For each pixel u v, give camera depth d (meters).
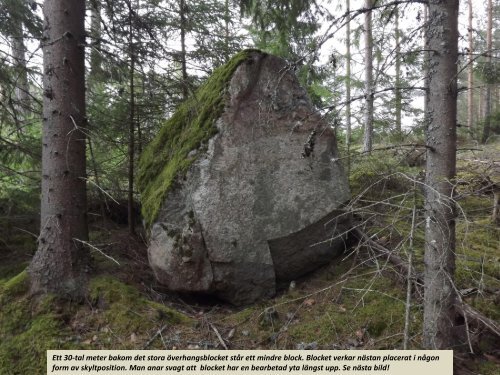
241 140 4.11
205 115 4.19
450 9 2.73
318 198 4.24
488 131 9.35
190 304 4.27
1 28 5.43
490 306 3.58
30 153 5.16
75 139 3.92
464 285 3.87
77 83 3.95
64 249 3.85
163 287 4.33
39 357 3.29
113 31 4.62
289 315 3.74
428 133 2.85
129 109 5.70
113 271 4.40
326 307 3.80
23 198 5.41
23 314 3.59
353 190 5.89
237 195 4.05
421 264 3.85
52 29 3.85
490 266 4.30
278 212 4.14
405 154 3.00
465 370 2.92
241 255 4.02
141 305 3.77
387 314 3.53
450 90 2.75
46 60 3.87
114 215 6.39
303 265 4.34
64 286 3.79
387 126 4.99
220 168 4.04
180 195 4.03
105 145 5.77
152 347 3.38
